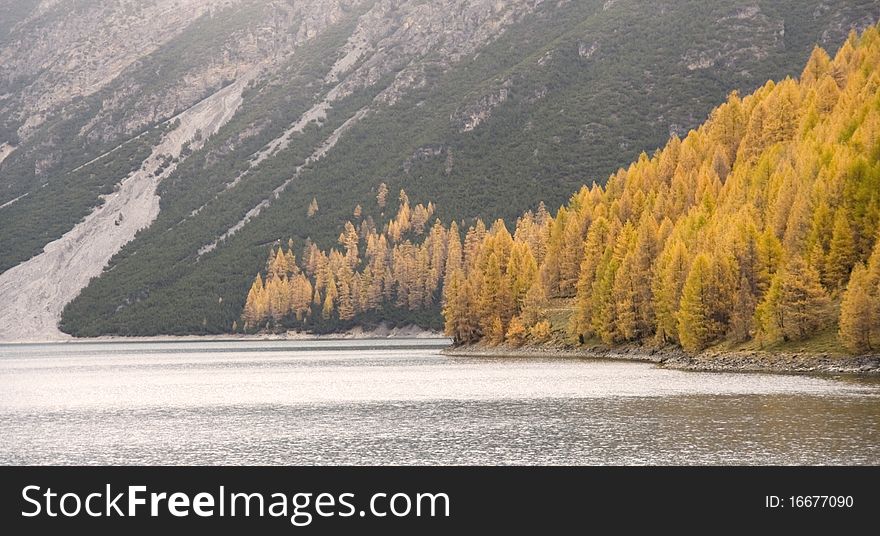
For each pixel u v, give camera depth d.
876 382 111.94
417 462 74.94
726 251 154.88
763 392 107.00
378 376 157.38
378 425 94.50
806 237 149.88
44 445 85.75
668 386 119.19
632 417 93.44
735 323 148.25
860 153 155.62
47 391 143.50
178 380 163.25
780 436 79.00
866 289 124.56
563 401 108.50
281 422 98.75
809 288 135.38
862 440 76.12
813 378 119.25
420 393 124.75
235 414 106.88
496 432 87.69
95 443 86.50
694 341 153.62
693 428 85.00
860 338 124.00
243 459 77.75
